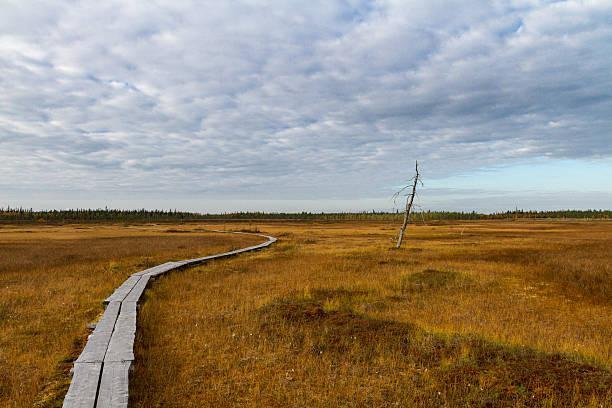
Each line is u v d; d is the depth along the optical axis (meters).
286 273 23.27
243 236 63.31
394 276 22.23
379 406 7.60
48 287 18.30
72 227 96.88
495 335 11.69
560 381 8.19
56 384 8.31
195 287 19.09
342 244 46.06
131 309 13.73
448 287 20.06
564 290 19.98
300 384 8.47
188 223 135.38
